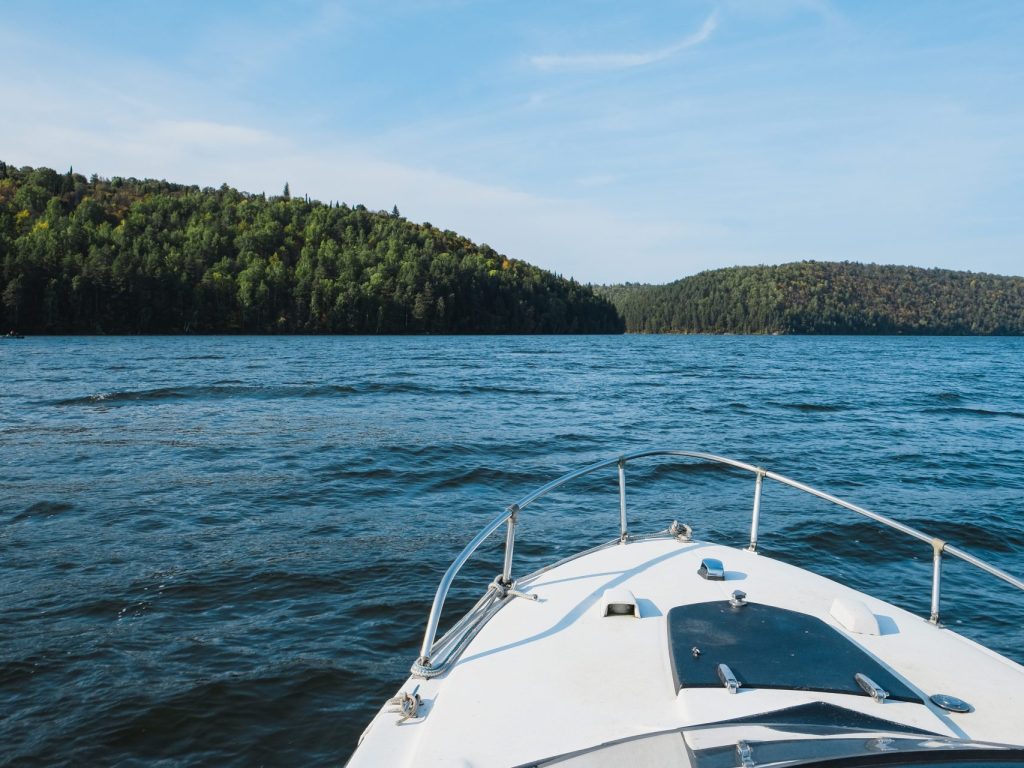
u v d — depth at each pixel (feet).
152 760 16.69
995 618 25.81
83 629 22.98
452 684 10.77
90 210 483.51
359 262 471.62
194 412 74.28
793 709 8.98
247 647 21.97
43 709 18.53
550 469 49.44
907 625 12.59
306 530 33.78
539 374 139.95
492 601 13.79
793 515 38.32
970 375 161.58
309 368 141.90
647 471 49.21
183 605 24.91
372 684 20.01
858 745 7.73
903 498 42.65
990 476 49.21
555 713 9.77
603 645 11.57
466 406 84.89
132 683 19.80
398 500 40.14
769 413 83.30
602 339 439.22
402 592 26.32
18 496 38.93
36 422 65.82
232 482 43.14
